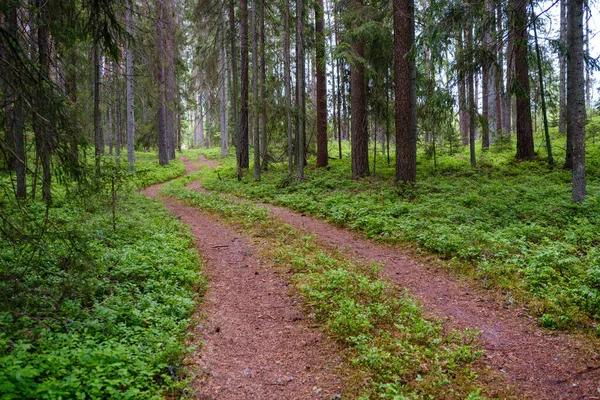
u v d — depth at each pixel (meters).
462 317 6.27
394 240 10.21
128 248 8.65
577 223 9.94
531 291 6.84
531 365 4.95
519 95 13.36
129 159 26.25
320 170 22.25
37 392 3.47
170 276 7.48
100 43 6.51
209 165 36.12
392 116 20.84
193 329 5.91
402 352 5.13
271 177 21.50
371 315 6.16
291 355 5.32
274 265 8.89
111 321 5.30
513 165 19.14
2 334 4.02
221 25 22.22
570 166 17.19
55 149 5.13
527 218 10.67
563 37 23.47
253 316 6.47
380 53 19.00
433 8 12.11
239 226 12.45
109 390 3.79
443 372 4.80
